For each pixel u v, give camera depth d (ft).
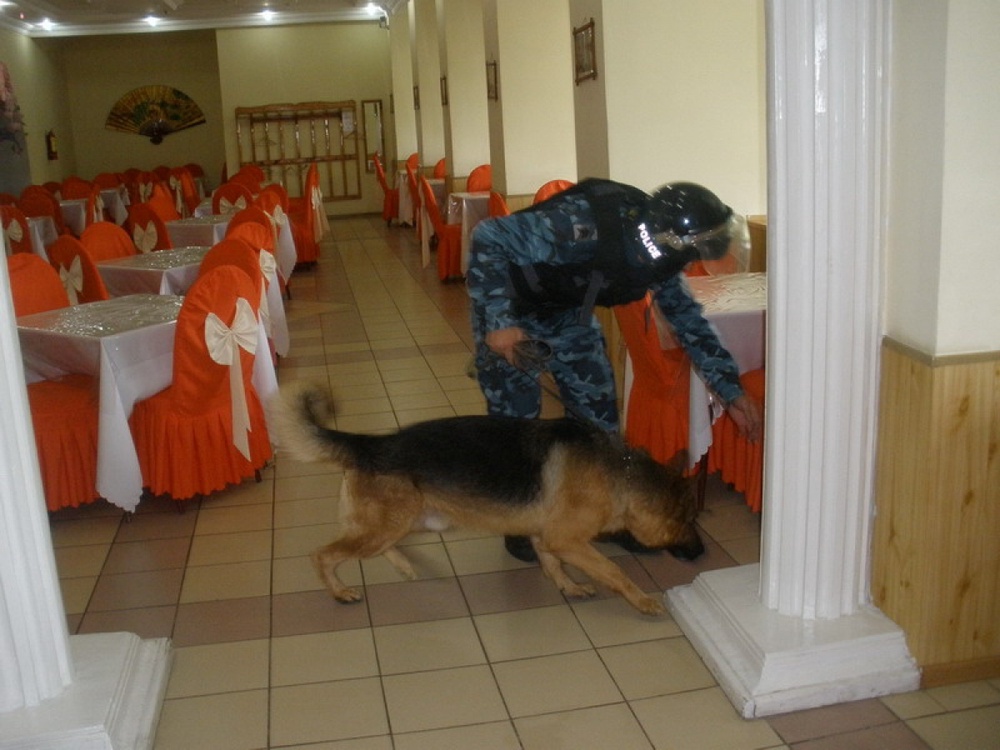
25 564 6.82
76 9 40.88
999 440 7.06
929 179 6.67
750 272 13.94
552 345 9.03
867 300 7.23
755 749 6.97
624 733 7.22
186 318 10.96
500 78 23.94
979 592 7.39
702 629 8.22
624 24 16.01
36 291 13.30
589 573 8.65
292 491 12.33
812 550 7.65
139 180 40.65
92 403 11.50
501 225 8.07
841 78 6.79
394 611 9.18
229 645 8.65
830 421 7.38
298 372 18.38
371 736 7.28
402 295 26.27
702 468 11.07
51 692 7.07
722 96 16.43
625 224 8.00
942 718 7.22
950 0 6.25
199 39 50.47
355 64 48.60
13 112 41.55
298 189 49.44
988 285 6.75
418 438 8.70
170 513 11.78
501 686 7.88
